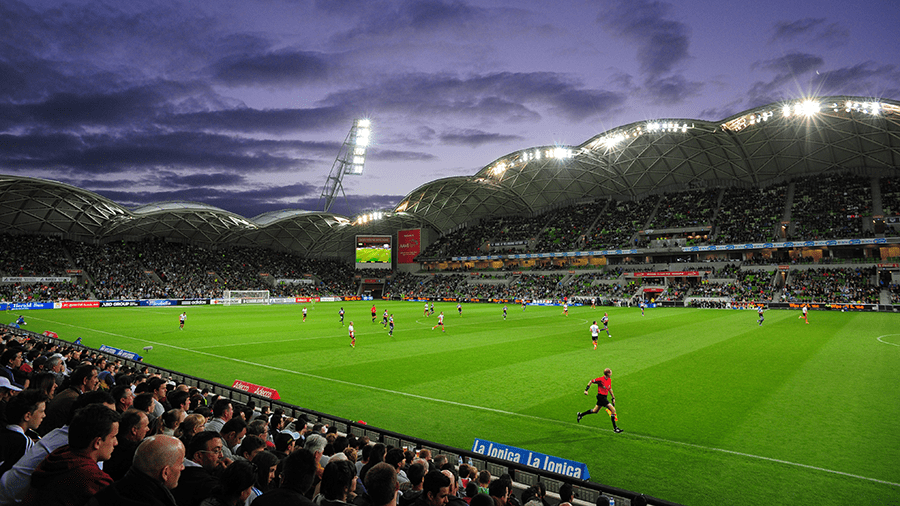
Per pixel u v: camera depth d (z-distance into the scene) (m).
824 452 12.38
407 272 110.69
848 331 36.09
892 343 29.52
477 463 11.52
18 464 4.23
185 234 93.81
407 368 24.11
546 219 99.06
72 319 50.44
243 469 4.03
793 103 51.62
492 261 101.62
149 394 6.28
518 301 82.88
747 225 73.69
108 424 3.81
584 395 18.59
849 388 18.53
